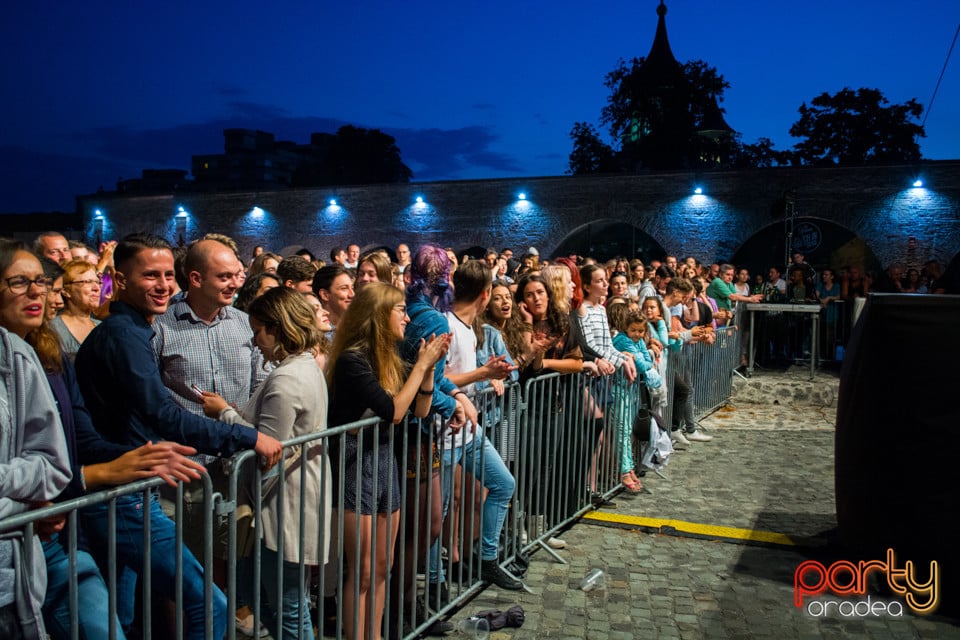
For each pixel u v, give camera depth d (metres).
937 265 14.80
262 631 3.70
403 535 3.65
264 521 3.02
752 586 4.57
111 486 2.56
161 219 33.84
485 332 4.64
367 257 5.39
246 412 3.20
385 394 3.35
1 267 2.31
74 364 2.93
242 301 4.85
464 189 28.33
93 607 2.48
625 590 4.48
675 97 50.22
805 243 25.28
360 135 65.94
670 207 25.73
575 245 29.23
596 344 5.92
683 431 8.38
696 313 9.14
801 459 7.59
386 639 3.60
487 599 4.32
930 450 4.28
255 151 83.94
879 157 42.44
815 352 10.88
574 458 5.54
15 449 2.21
